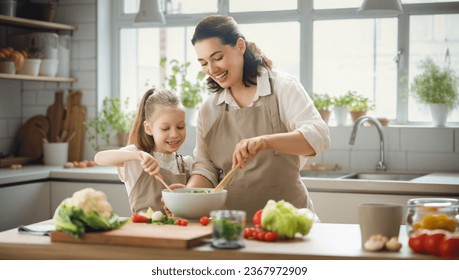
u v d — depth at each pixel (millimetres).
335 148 4625
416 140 4434
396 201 3719
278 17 4887
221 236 1986
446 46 4547
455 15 4527
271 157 2695
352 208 3797
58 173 4461
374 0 4098
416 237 1927
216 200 2373
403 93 4648
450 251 1831
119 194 4305
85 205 2090
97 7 5121
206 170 2777
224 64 2598
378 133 4520
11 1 4770
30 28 5129
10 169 4633
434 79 4457
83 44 5172
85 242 2080
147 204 2678
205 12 5102
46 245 2098
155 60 5285
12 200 4184
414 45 4629
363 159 4555
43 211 4457
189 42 5168
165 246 2004
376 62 4719
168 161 2799
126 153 2596
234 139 2744
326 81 4840
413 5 4594
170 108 2670
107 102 5223
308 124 2523
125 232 2104
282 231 2115
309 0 4828
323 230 2330
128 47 5352
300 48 4867
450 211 2037
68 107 5184
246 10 5000
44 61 4898
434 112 4461
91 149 5168
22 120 5316
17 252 2121
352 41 4766
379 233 1981
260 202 2730
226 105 2795
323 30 4824
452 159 4363
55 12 5133
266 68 2762
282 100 2676
